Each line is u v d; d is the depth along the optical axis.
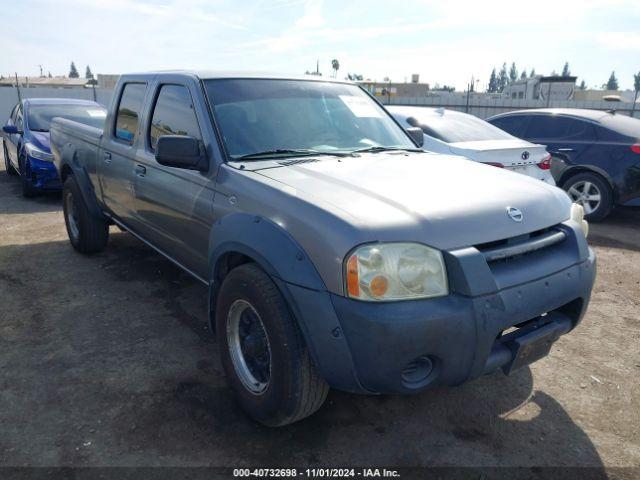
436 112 7.58
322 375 2.44
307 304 2.38
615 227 7.80
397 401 3.17
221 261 3.04
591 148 7.89
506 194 2.78
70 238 5.95
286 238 2.51
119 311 4.35
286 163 3.13
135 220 4.43
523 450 2.75
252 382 2.86
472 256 2.35
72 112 9.85
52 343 3.78
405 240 2.29
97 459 2.60
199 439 2.77
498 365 2.51
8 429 2.81
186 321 4.18
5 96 24.64
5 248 6.08
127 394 3.16
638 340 4.05
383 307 2.24
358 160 3.30
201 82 3.56
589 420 3.02
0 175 11.71
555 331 2.71
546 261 2.68
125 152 4.35
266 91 3.70
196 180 3.32
